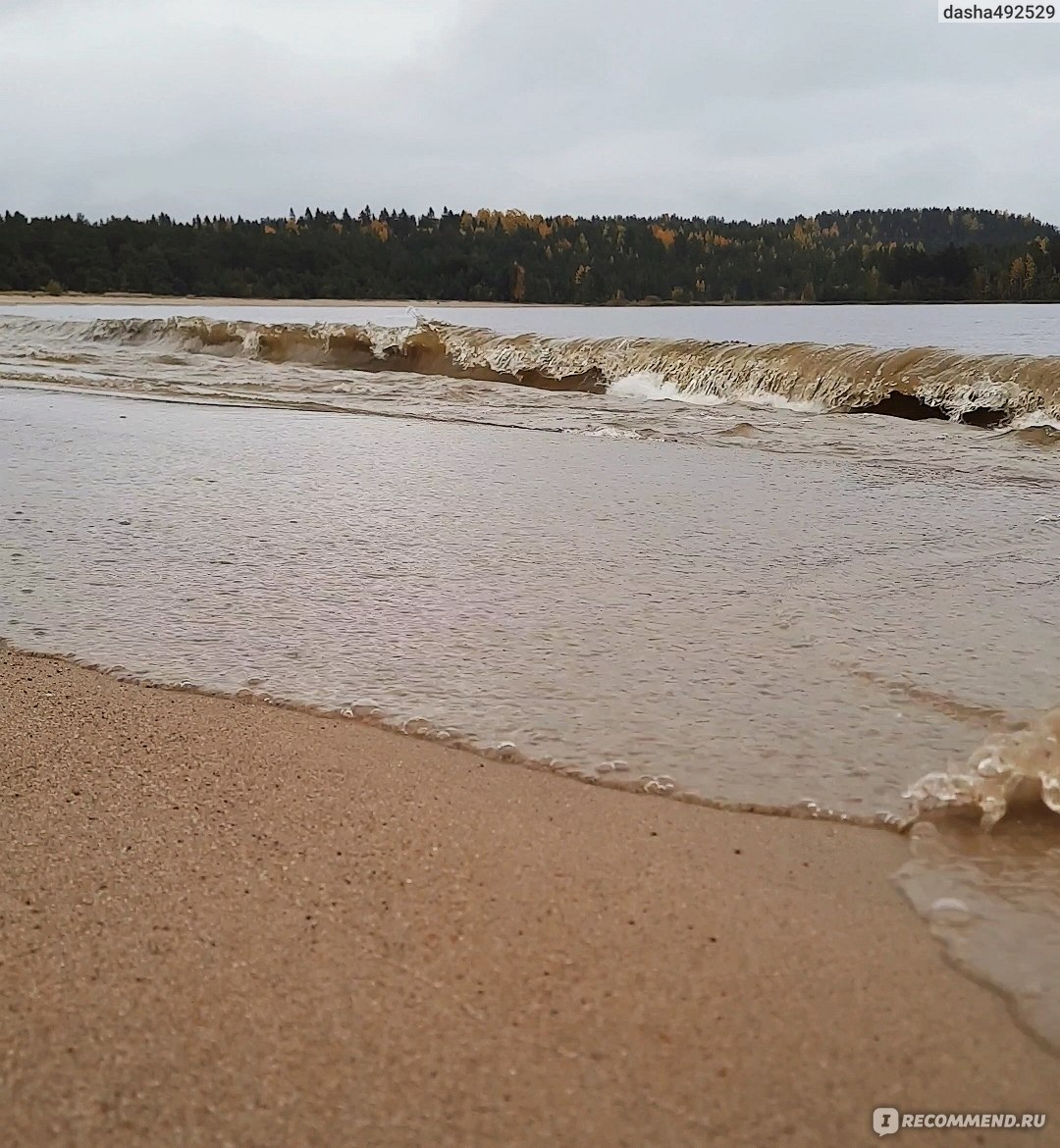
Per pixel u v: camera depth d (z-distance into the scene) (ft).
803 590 11.51
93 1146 4.10
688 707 8.44
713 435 23.71
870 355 29.27
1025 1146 4.02
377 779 7.32
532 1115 4.22
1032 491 17.02
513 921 5.55
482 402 30.60
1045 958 5.18
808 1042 4.60
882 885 5.90
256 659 9.70
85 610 11.21
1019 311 138.21
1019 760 7.04
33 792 7.21
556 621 10.61
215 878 6.03
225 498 16.79
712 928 5.47
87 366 43.01
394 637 10.25
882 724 8.03
